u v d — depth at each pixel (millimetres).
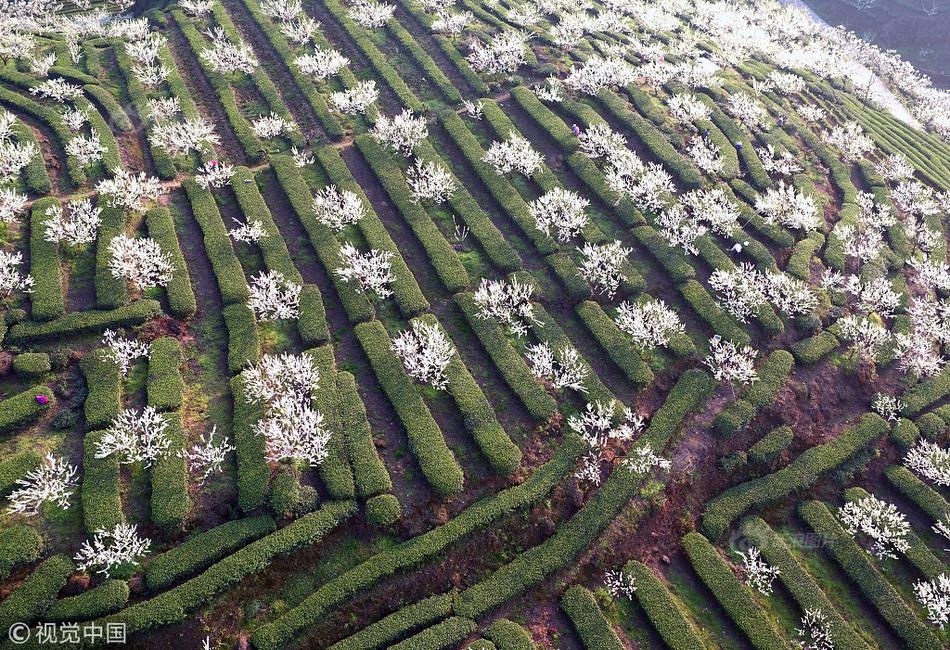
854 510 25688
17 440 22781
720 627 22391
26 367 24344
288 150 37219
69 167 33500
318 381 25453
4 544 20094
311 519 21750
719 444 26547
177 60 43344
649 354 28891
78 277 28453
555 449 24969
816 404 28750
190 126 35969
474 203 34500
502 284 30250
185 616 19594
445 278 30359
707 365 28766
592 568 22938
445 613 21016
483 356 27766
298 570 21281
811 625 22688
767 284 31609
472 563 22312
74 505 21578
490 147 38469
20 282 27391
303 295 28797
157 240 30266
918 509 26516
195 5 47781
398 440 24531
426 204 34656
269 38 45594
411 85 42938
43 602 19141
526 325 29156
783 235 34906
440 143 38656
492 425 24969
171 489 21828
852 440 27812
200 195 33188
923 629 22781
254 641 19641
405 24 48875
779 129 43375
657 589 22547
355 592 20891
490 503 23047
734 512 25047
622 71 44094
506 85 43531
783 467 26875
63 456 22562
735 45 53219
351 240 32094
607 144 37875
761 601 23188
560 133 38938
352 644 19953
